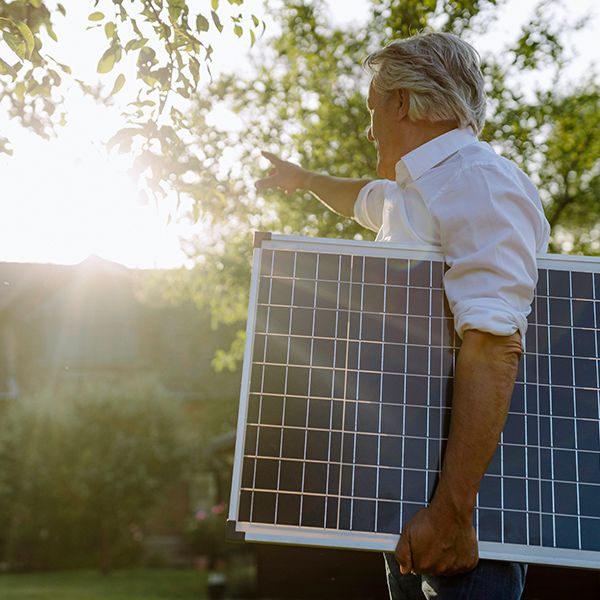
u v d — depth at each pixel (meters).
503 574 1.46
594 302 1.62
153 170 2.43
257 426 1.50
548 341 1.58
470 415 1.40
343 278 1.61
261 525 1.45
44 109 3.14
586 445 1.51
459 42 1.72
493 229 1.50
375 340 1.56
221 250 8.28
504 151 6.49
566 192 6.97
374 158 7.23
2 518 18.27
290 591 10.39
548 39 6.41
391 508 1.45
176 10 2.39
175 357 27.09
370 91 1.79
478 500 1.47
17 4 2.64
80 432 18.62
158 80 2.41
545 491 1.47
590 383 1.55
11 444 18.39
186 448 19.69
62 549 18.80
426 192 1.62
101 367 26.80
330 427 1.50
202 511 23.89
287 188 2.54
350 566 10.12
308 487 1.47
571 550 1.44
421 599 1.73
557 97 6.75
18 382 25.08
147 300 9.39
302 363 1.54
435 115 1.67
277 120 7.56
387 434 1.50
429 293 1.59
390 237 1.74
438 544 1.39
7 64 2.58
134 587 16.75
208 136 6.62
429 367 1.54
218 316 9.02
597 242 7.21
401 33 5.94
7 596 14.87
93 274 27.34
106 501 18.39
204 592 16.17
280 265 1.62
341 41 7.42
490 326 1.40
